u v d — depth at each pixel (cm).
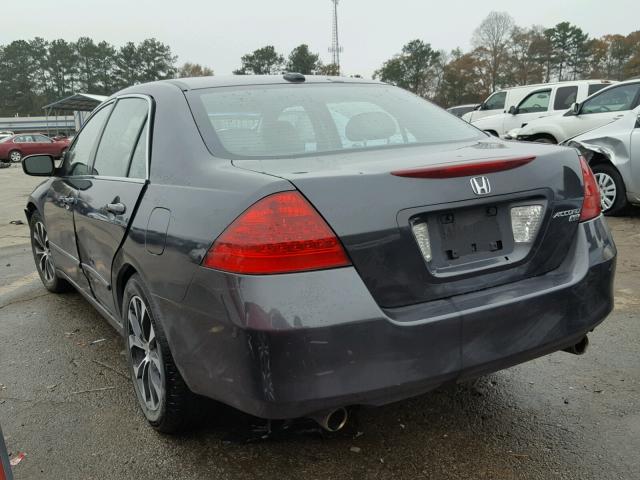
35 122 7156
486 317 213
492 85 9519
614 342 356
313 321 190
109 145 340
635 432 259
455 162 222
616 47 9806
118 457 254
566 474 233
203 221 213
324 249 195
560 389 301
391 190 207
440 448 254
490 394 299
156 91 305
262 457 251
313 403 192
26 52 11788
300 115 278
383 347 198
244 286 194
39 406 303
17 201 1252
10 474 171
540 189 235
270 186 200
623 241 603
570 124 952
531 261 234
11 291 518
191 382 227
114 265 293
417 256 209
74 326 420
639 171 678
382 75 10375
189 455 254
